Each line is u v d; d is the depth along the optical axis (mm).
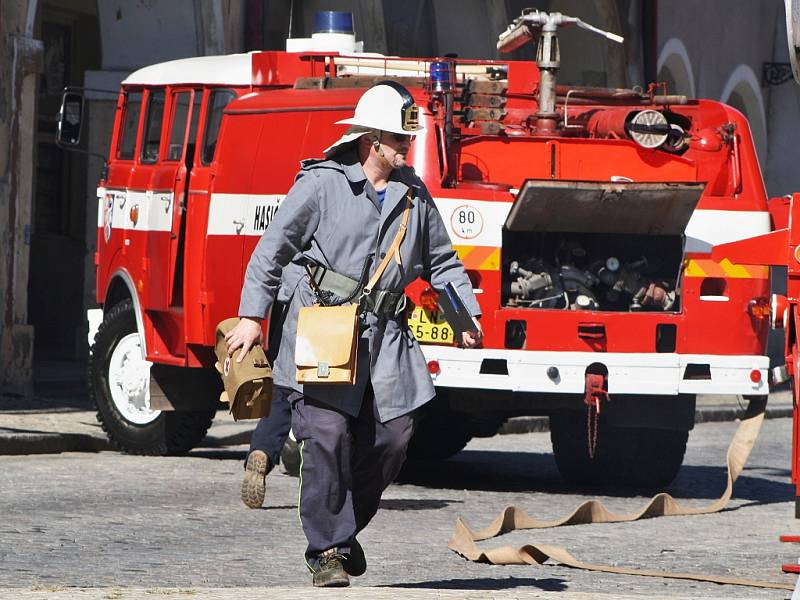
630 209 33031
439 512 30844
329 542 18906
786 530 29469
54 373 59406
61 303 69750
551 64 35188
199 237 37094
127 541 25547
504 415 35281
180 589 18656
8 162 49312
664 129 34500
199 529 27172
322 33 39156
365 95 19156
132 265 40000
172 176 38438
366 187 19016
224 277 36094
